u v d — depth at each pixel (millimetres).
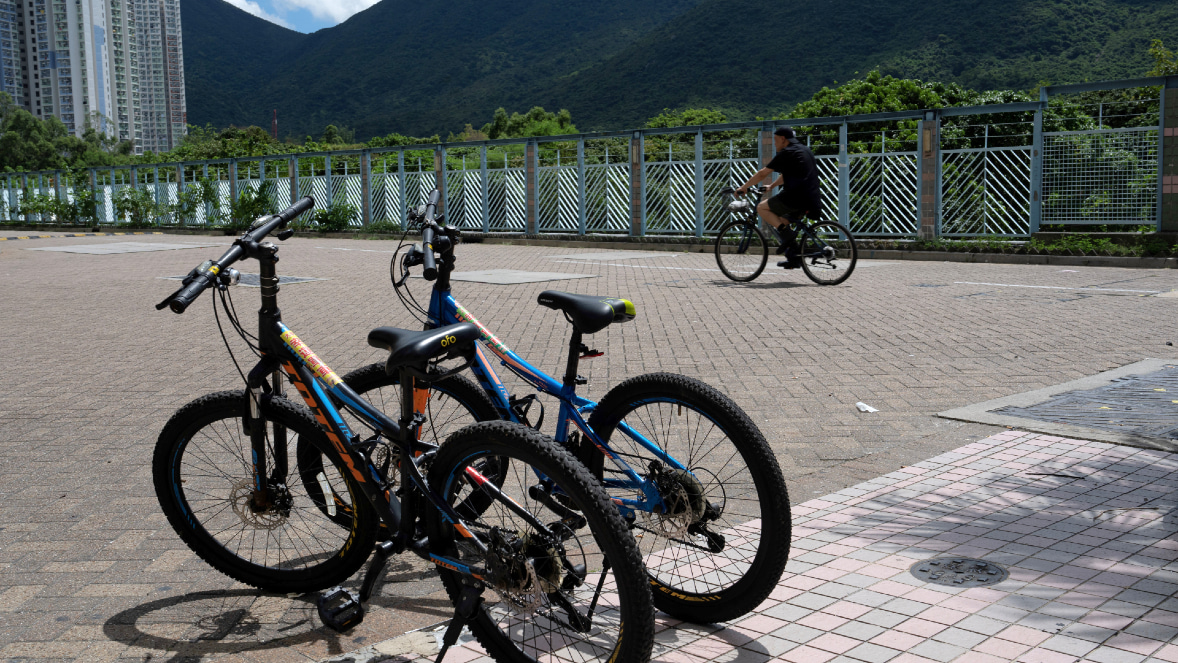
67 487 4762
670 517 3072
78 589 3576
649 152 22703
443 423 3791
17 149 128500
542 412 3400
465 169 26594
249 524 3510
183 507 3578
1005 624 3031
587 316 3131
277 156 30828
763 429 5586
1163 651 2822
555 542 2766
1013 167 17016
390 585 3584
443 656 2910
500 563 2768
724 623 3160
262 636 3180
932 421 5684
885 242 17688
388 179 28469
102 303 12180
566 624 2969
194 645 3113
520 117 94812
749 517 3277
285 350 3287
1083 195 16234
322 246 23172
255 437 3385
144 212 35688
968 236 17500
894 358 7605
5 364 8078
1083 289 11664
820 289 12320
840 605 3229
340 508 3680
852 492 4414
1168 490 4297
